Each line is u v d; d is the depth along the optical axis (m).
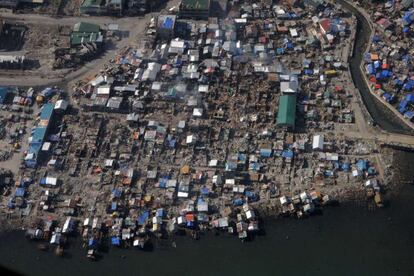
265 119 157.50
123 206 142.00
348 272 131.25
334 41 176.75
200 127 155.88
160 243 136.88
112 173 148.38
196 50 174.00
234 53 173.62
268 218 140.25
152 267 133.50
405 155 150.25
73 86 167.25
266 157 150.25
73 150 152.75
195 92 164.00
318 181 145.25
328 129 155.75
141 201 142.88
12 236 139.00
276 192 143.62
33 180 147.50
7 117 159.88
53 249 136.75
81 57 173.38
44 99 163.88
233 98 162.62
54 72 171.00
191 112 159.75
